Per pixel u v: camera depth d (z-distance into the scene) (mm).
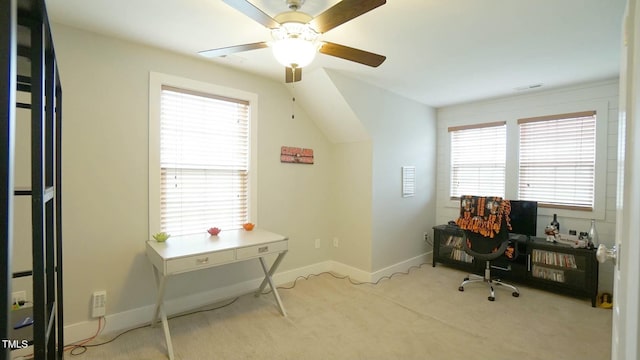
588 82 3320
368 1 1402
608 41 2318
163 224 2742
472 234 3369
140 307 2586
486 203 3271
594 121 3361
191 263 2223
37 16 998
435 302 3078
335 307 2945
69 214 2258
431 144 4520
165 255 2178
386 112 3750
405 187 4070
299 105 3678
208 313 2797
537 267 3428
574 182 3502
